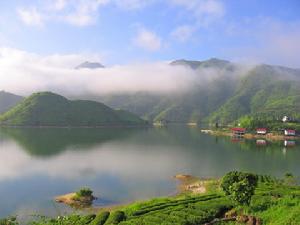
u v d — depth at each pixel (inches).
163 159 6171.3
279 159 6274.6
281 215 2289.6
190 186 4069.9
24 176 4640.8
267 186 3356.3
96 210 3223.4
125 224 2347.4
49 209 3260.3
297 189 3248.0
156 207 2773.1
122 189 3991.1
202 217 2463.1
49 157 6205.7
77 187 4074.8
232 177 2755.9
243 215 2410.2
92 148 7549.2
